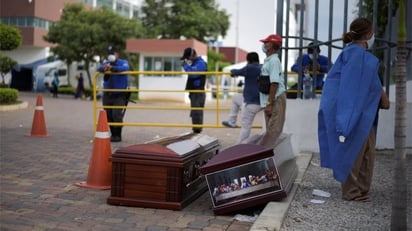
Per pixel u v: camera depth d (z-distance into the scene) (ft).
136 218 16.84
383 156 27.96
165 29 128.36
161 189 17.93
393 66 34.32
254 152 17.28
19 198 19.01
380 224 15.70
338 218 16.31
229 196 17.20
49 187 20.89
